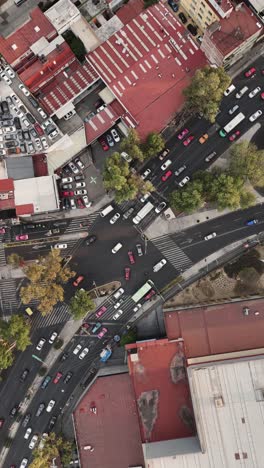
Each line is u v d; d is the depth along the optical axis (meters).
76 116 133.75
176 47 131.00
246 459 112.31
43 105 132.50
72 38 134.62
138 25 132.50
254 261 132.75
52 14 129.75
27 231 136.88
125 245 136.00
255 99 135.25
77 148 133.00
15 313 136.62
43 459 125.69
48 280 128.50
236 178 124.38
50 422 134.50
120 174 125.81
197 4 126.62
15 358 136.12
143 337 134.50
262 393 114.81
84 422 126.81
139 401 123.06
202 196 128.50
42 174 133.50
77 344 135.75
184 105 130.38
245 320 124.38
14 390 135.88
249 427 113.69
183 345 123.75
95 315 135.62
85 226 136.75
